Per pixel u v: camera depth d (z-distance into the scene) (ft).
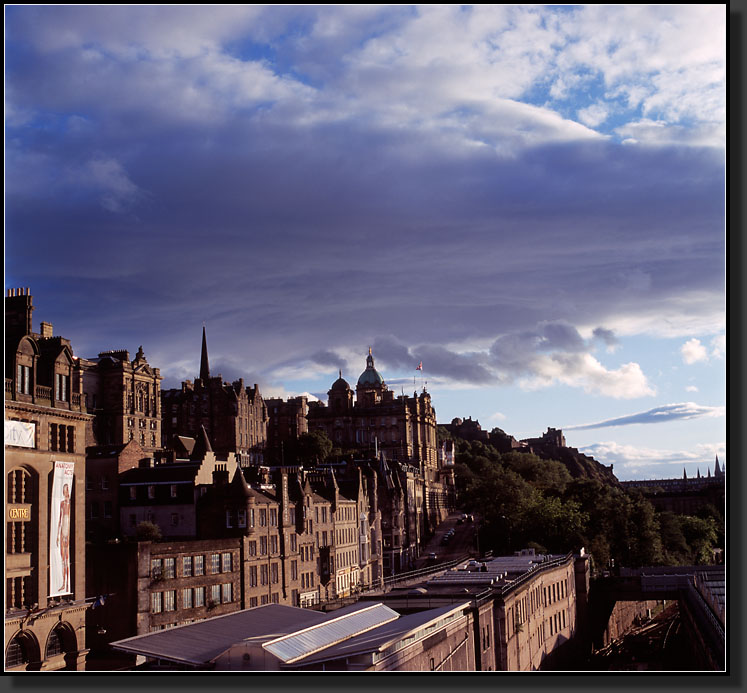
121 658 330.13
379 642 215.51
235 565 409.08
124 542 360.89
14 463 283.38
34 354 301.63
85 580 340.80
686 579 512.22
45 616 288.92
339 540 552.41
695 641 398.62
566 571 475.31
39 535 291.17
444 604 306.96
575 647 488.44
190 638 240.73
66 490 305.94
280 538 459.73
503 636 319.68
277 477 469.16
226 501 431.02
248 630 253.03
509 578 387.34
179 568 369.91
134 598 340.39
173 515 442.50
